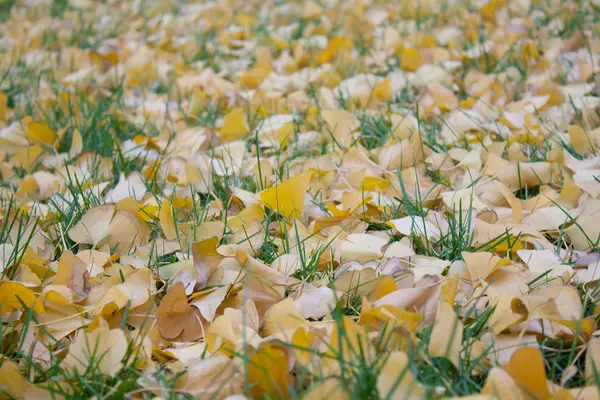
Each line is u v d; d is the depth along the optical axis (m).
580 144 1.12
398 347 0.79
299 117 1.35
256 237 0.96
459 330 0.77
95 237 0.96
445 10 2.09
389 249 0.92
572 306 0.82
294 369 0.78
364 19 2.04
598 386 0.73
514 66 1.50
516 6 1.98
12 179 1.17
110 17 2.47
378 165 1.12
